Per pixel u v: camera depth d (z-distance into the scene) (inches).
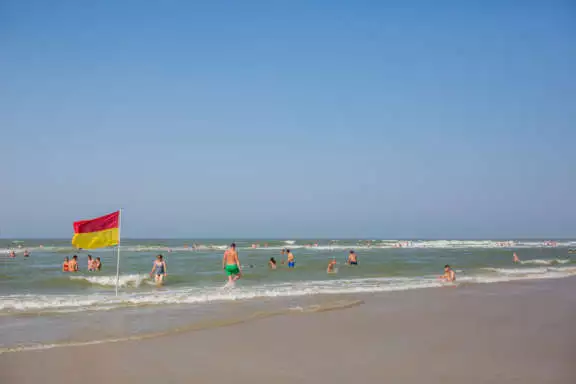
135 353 261.0
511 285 655.8
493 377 217.5
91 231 508.7
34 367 231.8
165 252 2037.4
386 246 3107.8
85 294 559.2
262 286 649.6
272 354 259.4
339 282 712.4
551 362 244.7
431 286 639.8
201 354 259.4
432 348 275.3
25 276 806.5
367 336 308.2
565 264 1257.4
